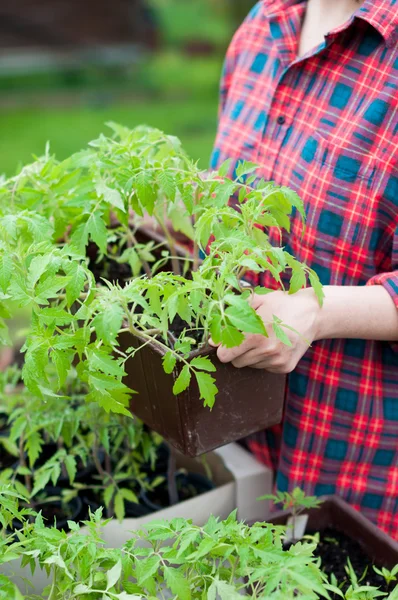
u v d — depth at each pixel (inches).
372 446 51.6
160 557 34.0
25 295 35.1
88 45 331.9
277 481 53.6
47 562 32.9
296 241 49.3
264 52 54.5
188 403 40.1
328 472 52.7
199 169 44.9
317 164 47.6
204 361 36.4
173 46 266.7
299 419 51.6
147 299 46.1
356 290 43.6
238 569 33.8
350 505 51.7
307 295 41.9
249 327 33.4
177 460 57.7
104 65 311.6
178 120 234.1
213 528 34.5
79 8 340.2
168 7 236.7
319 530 49.4
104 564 34.9
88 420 51.1
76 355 49.4
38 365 34.7
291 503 46.9
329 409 51.2
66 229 48.2
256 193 39.9
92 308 35.1
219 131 56.8
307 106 49.3
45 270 36.3
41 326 35.1
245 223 39.3
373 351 49.8
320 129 48.0
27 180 47.9
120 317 33.9
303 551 34.4
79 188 44.9
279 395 43.5
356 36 47.0
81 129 232.5
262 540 34.3
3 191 45.1
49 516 52.9
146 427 55.3
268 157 51.2
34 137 222.5
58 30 339.3
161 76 258.5
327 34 46.9
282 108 50.6
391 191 45.6
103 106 261.7
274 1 52.8
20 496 37.7
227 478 53.7
